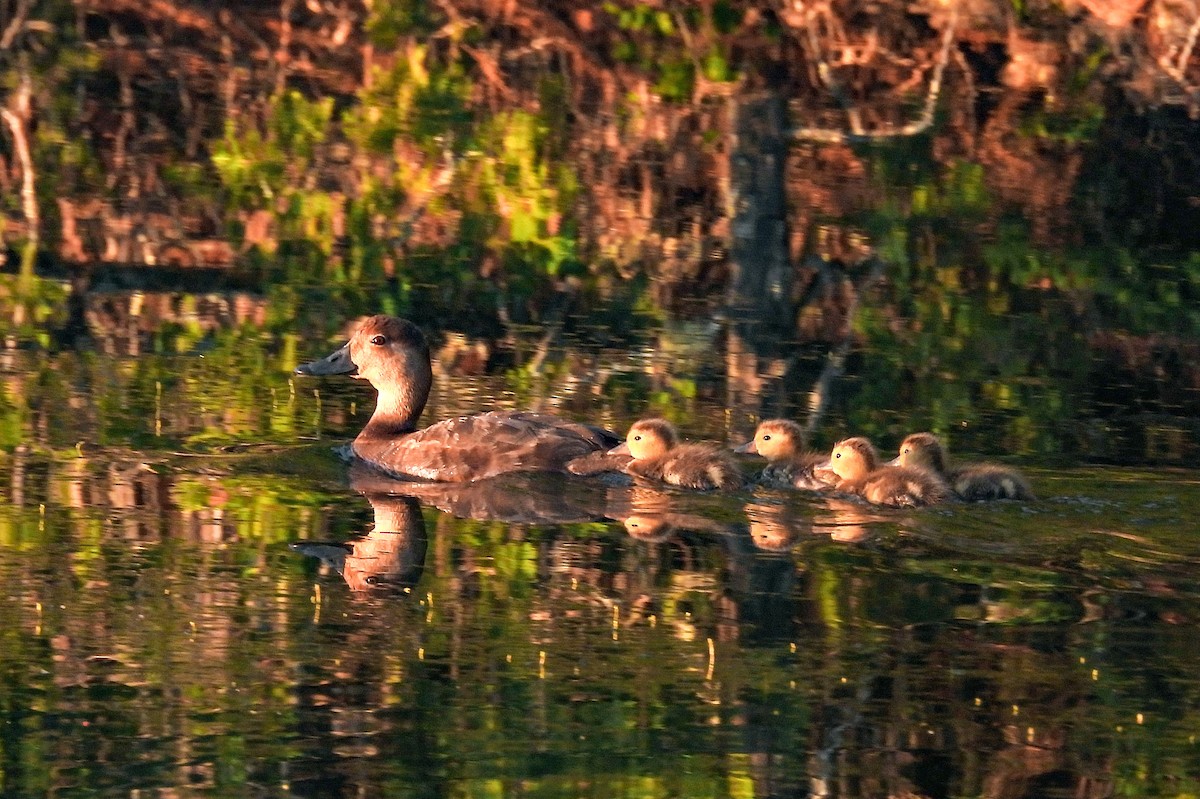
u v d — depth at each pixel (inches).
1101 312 764.0
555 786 323.9
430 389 593.6
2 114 935.7
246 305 748.6
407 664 374.9
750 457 557.9
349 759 332.5
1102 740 343.3
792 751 338.0
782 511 494.6
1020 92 1092.5
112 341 695.1
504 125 991.6
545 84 1066.7
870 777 328.2
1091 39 1079.6
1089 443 571.2
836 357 690.8
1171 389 650.8
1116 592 420.5
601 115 1035.3
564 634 393.7
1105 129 1050.7
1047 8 1088.2
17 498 497.4
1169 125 1039.0
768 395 634.8
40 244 826.2
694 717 350.3
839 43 1107.3
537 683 366.3
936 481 498.9
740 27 1098.7
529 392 634.8
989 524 479.2
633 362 677.9
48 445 557.0
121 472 529.0
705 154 978.7
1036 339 721.6
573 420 597.3
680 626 396.8
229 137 966.4
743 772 329.1
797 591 422.9
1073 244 874.1
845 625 398.9
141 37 1121.4
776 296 776.3
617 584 427.5
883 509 493.4
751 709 354.9
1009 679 368.5
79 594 415.5
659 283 794.8
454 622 398.9
